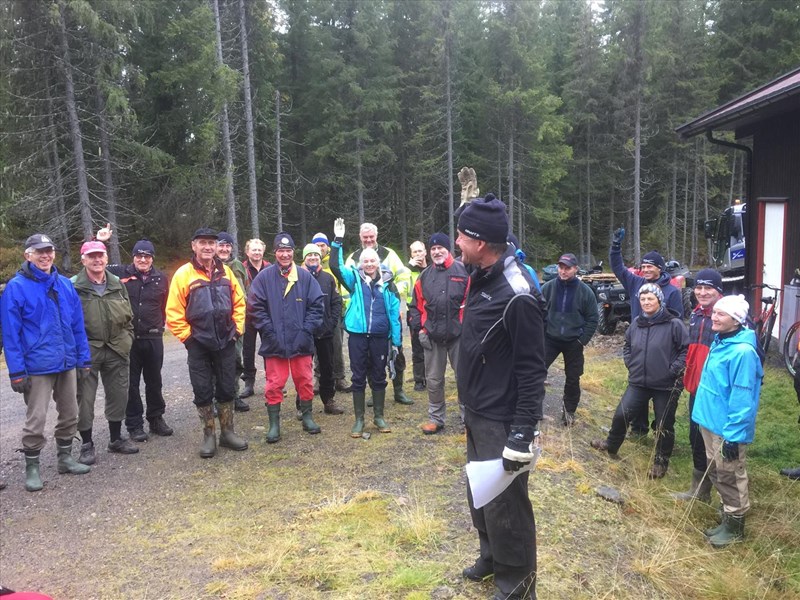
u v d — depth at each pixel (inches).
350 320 199.9
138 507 155.9
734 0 1029.8
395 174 1128.2
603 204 1280.8
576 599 114.6
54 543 139.0
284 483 167.2
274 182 1007.0
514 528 100.6
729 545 151.5
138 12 748.0
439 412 205.3
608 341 425.4
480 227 97.0
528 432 94.3
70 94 610.2
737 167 1268.5
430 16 1024.2
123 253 825.5
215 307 182.7
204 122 784.3
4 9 573.9
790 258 340.2
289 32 1078.4
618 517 153.0
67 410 176.2
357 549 129.3
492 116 1079.0
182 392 276.5
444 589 113.7
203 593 115.8
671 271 436.1
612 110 1163.9
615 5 1104.2
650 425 227.5
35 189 637.9
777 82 359.9
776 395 266.7
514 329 95.3
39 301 166.1
